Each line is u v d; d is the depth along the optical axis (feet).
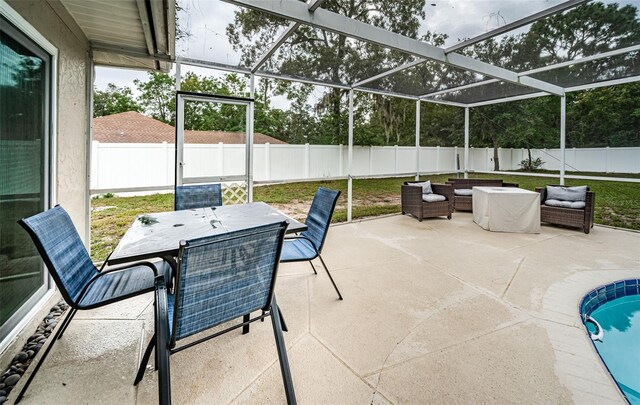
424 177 32.45
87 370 5.72
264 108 28.81
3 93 5.96
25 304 6.70
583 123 33.91
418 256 12.41
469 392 5.16
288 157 23.98
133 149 18.40
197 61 13.38
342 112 32.45
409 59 13.65
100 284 6.39
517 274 10.43
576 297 8.68
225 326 7.20
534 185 32.17
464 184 21.89
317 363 5.90
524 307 8.13
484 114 37.32
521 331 7.00
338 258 12.18
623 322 8.80
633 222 18.53
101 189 11.28
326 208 9.33
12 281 6.23
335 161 26.35
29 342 6.61
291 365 5.84
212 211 8.91
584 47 12.64
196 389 5.23
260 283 5.04
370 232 16.39
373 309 8.05
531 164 36.96
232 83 21.70
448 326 7.22
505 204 16.24
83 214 10.55
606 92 31.24
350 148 19.07
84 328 7.16
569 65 14.56
